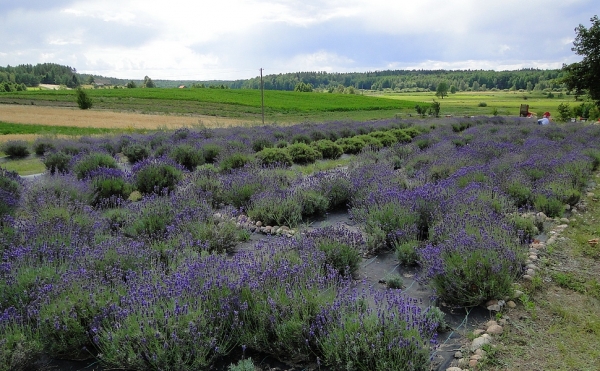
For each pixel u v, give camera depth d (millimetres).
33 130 34594
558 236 6348
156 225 6355
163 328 3402
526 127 20859
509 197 7949
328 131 21922
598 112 33875
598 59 23594
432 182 9383
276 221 7336
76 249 5141
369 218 6551
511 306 4281
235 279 4094
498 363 3391
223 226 6215
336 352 3227
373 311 3572
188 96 75188
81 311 3730
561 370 3293
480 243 4758
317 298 3797
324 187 8594
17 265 4527
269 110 61312
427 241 5977
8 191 8164
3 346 3242
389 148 15680
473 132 20406
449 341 3760
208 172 10664
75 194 8133
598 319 4047
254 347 3631
